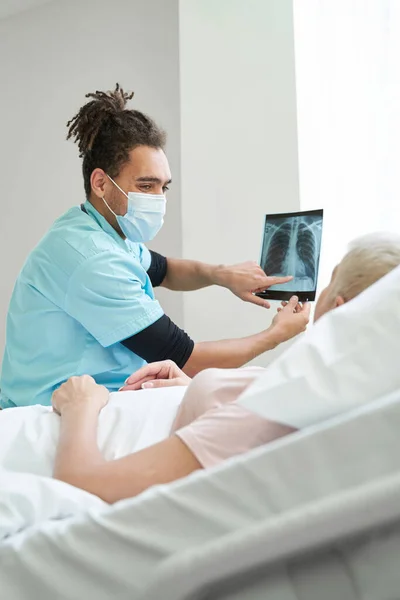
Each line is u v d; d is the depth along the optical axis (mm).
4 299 3848
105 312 2008
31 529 826
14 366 2139
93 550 751
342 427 713
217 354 2072
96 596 735
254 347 2090
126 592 725
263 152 2838
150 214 2154
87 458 985
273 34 2836
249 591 709
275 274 2281
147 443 1157
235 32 2908
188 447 903
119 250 2102
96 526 758
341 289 958
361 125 2803
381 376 772
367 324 792
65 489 917
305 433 726
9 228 3848
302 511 670
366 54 2791
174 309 3238
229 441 895
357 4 2795
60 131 3676
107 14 3529
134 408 1227
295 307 2250
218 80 2934
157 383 1596
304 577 711
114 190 2145
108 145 2127
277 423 885
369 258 951
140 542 733
